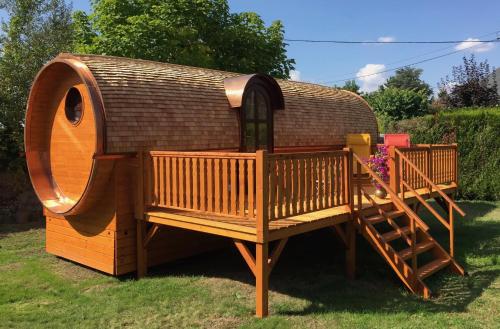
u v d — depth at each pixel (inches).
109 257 303.0
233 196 241.1
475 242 404.2
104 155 282.8
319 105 485.4
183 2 732.0
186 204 266.7
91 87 285.1
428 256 346.6
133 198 306.5
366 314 236.1
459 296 267.7
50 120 352.8
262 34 845.8
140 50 676.7
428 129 708.0
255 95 382.3
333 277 306.0
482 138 659.4
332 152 279.4
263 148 392.2
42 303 258.8
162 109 310.3
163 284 288.5
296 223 253.1
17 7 617.9
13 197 549.3
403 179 355.3
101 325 226.1
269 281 297.9
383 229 460.4
